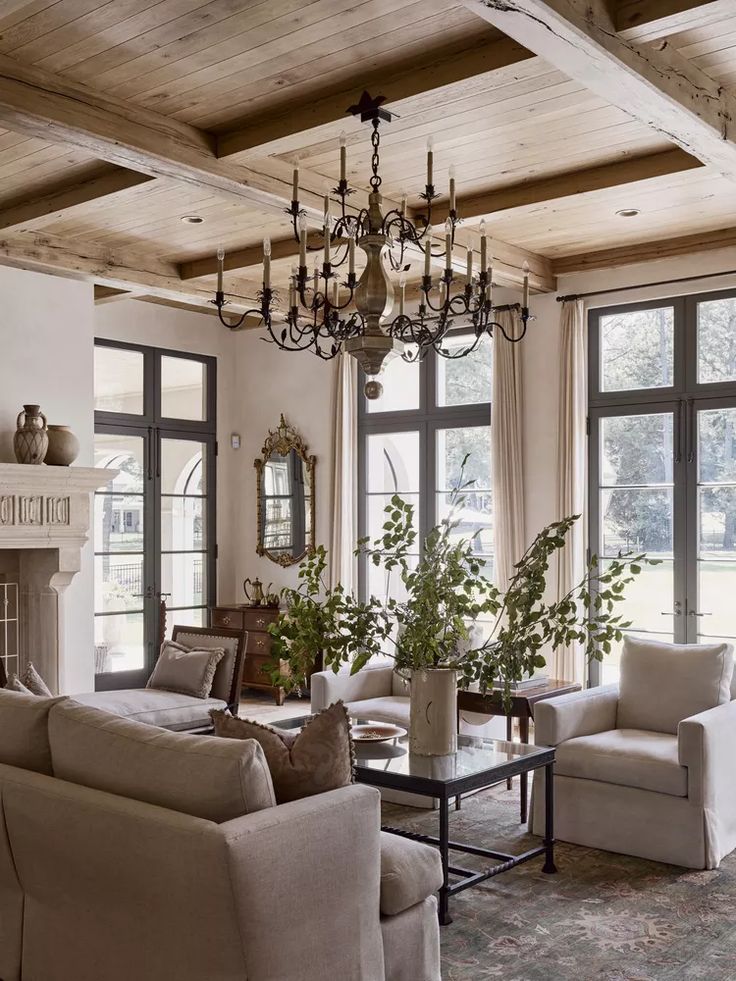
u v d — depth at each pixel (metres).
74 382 6.64
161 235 6.25
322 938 2.62
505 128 4.50
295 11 3.49
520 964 3.25
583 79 3.52
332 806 2.66
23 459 6.14
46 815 2.79
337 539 8.09
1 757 3.14
